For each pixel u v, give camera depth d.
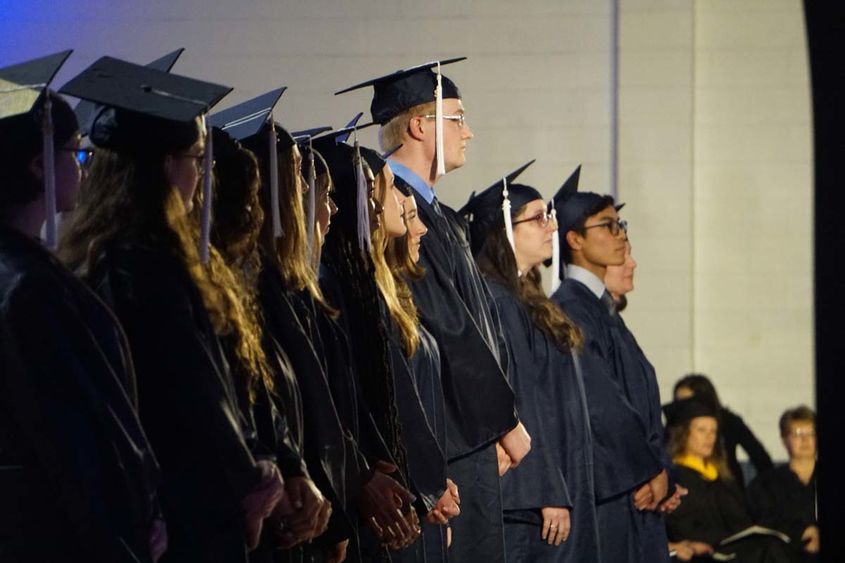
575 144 14.09
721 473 11.54
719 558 11.33
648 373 10.35
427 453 6.83
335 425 5.59
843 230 5.16
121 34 13.60
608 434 9.59
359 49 13.84
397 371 6.85
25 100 4.35
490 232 9.29
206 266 4.86
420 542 7.04
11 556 4.13
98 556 4.07
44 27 13.49
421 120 8.18
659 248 14.21
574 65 14.09
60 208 4.46
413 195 8.03
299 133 7.04
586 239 10.34
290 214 5.74
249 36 13.74
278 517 5.12
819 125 5.15
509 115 14.05
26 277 4.14
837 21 5.10
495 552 7.72
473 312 8.06
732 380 14.41
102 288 4.57
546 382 9.12
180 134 4.75
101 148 4.77
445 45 13.97
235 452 4.57
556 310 9.25
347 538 5.58
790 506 11.52
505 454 8.11
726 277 14.44
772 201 14.40
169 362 4.52
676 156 14.14
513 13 14.03
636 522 9.87
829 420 5.26
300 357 5.54
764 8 14.37
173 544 4.55
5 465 4.16
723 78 14.38
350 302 6.59
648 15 14.10
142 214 4.70
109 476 4.10
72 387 4.10
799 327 14.38
